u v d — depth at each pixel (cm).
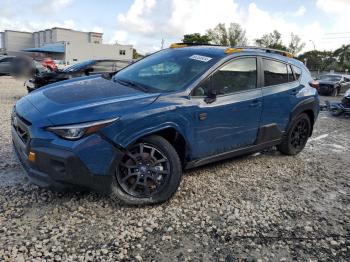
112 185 344
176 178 370
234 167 511
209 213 363
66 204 357
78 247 291
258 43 7288
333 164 571
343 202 419
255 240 320
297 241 324
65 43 5591
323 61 7519
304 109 559
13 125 377
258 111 468
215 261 286
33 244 290
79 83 420
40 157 317
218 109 409
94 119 320
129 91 382
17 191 381
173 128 367
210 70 412
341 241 329
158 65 449
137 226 328
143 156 354
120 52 6034
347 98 1146
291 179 482
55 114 323
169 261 282
